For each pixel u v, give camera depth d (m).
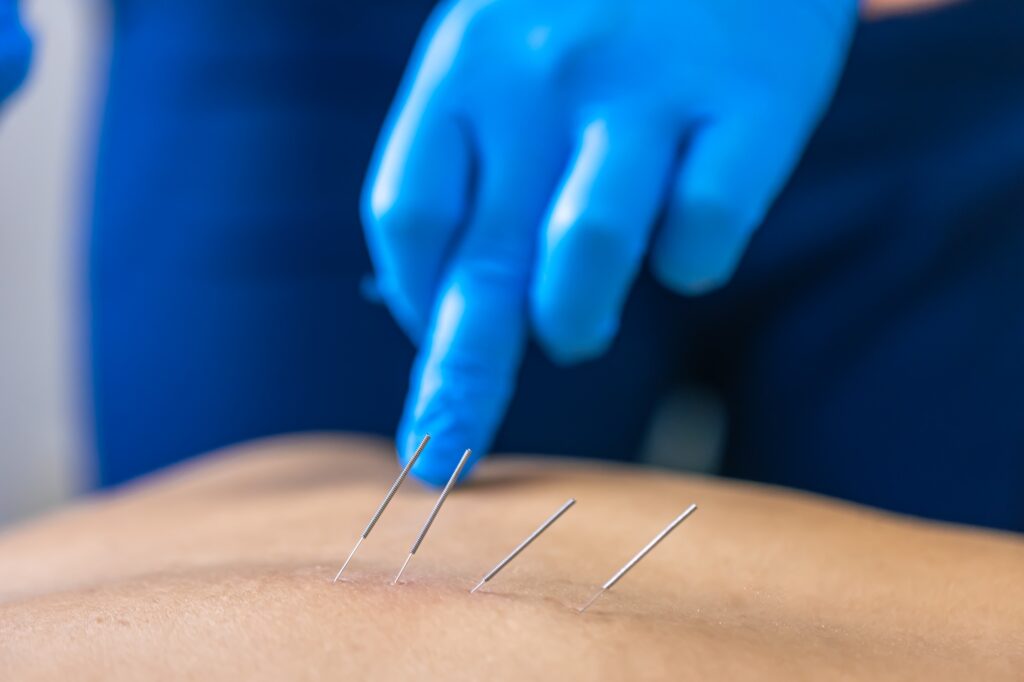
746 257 0.59
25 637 0.30
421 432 0.40
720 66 0.40
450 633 0.29
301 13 0.60
